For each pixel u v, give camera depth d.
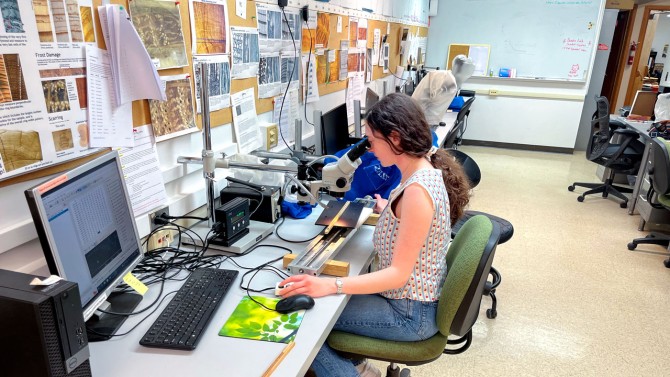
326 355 1.38
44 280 0.79
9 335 0.75
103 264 1.09
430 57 6.52
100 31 1.26
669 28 8.77
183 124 1.63
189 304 1.17
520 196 4.44
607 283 2.81
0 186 1.06
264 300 1.22
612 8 5.86
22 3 1.04
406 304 1.37
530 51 6.03
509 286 2.75
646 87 7.46
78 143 1.23
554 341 2.24
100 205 1.09
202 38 1.67
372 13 3.62
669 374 2.02
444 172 1.45
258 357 0.99
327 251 1.45
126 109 1.37
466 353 2.14
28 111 1.08
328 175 1.47
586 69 5.86
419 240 1.24
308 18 2.49
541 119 6.23
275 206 1.78
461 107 4.56
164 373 0.94
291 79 2.41
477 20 6.13
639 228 3.65
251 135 2.07
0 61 1.01
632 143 4.28
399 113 1.27
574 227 3.69
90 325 1.09
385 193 2.05
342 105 2.42
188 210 1.69
